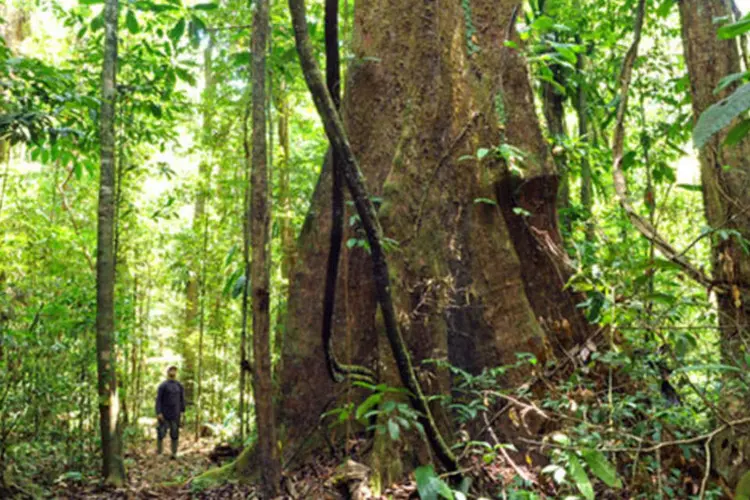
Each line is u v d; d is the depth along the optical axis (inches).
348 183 102.7
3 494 190.1
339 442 190.5
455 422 177.9
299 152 389.7
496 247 194.5
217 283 419.8
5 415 217.6
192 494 193.6
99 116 249.8
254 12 147.7
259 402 148.3
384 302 104.7
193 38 212.4
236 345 474.0
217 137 282.4
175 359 549.6
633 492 111.7
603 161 315.6
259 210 146.5
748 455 118.6
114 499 200.5
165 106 284.2
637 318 124.0
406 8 208.2
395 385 168.7
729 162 146.3
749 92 55.2
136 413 437.1
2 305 224.4
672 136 248.7
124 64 258.8
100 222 226.1
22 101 214.7
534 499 108.7
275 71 209.6
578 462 93.0
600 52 325.4
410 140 193.6
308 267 207.3
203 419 460.8
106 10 225.9
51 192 399.2
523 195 199.3
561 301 192.5
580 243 213.2
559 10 262.2
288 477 170.9
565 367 142.5
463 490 108.2
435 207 190.2
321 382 199.5
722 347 132.8
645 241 202.8
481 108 204.1
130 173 347.3
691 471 114.6
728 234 134.7
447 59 208.2
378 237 103.5
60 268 305.1
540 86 310.7
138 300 450.3
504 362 185.3
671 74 283.3
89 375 268.5
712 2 157.2
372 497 151.2
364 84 209.3
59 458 237.6
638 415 130.1
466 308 193.6
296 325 204.5
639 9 155.3
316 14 251.8
